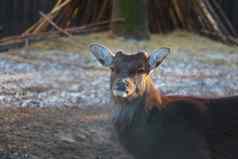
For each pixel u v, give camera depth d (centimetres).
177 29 2642
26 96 1515
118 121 859
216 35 2581
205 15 2622
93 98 1527
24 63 1966
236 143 838
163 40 2431
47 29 2430
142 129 852
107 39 2347
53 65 1947
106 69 1922
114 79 859
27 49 2186
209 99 875
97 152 1127
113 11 2406
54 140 1173
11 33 2603
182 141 841
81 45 2248
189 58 2156
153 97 862
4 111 1360
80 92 1583
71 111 1394
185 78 1828
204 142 841
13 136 1179
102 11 2547
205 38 2567
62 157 1095
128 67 853
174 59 2116
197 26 2650
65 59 2042
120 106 856
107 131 1241
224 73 1945
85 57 2083
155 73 1875
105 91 1605
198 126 846
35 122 1280
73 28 2397
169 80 1786
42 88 1611
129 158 1102
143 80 854
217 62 2128
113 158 1102
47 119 1309
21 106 1417
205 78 1847
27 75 1783
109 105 1463
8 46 2206
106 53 895
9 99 1476
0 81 1683
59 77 1772
